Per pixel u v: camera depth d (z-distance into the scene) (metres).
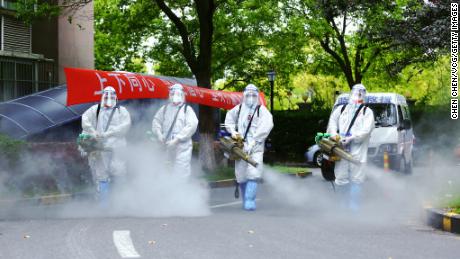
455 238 8.49
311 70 37.25
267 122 11.66
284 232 8.57
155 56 28.84
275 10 24.31
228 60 28.00
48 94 19.16
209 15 20.58
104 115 11.63
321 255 6.99
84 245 7.45
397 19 16.11
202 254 6.95
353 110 11.55
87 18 24.81
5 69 21.06
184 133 11.45
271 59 30.55
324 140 11.48
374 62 34.00
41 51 23.02
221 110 31.77
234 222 9.53
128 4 23.83
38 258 6.75
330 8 16.66
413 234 8.75
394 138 17.95
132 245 7.44
